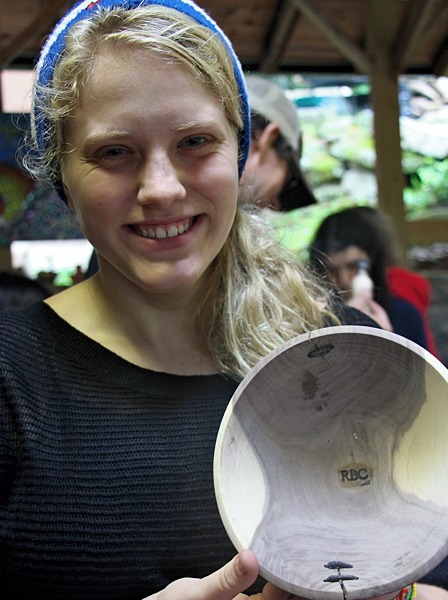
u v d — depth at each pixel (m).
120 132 0.84
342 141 7.89
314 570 0.72
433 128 7.80
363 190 7.67
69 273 4.23
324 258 1.90
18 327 0.96
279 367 0.80
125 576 0.88
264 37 4.80
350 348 0.81
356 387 0.83
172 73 0.84
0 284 2.04
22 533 0.87
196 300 1.00
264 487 0.79
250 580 0.67
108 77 0.84
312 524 0.79
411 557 0.71
